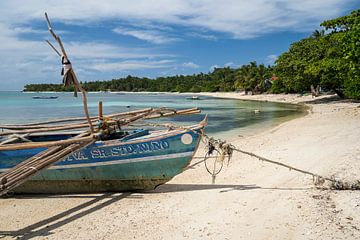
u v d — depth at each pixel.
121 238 6.07
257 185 8.72
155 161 8.52
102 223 6.81
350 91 30.23
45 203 8.32
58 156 6.96
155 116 10.31
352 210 6.49
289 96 66.81
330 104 38.31
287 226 6.04
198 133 8.34
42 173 8.89
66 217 7.28
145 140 8.41
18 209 7.91
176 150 8.41
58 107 53.72
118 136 9.47
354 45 18.59
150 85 195.00
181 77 182.75
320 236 5.57
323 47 38.25
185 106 53.28
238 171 10.46
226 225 6.28
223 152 8.44
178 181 9.77
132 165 8.58
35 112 42.59
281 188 8.26
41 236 6.34
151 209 7.44
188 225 6.41
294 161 11.00
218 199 7.80
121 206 7.80
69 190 9.09
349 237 5.48
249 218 6.52
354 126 18.70
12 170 6.69
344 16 33.69
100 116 9.18
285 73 46.44
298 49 44.94
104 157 8.60
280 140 16.14
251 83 88.50
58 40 6.84
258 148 14.37
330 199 7.17
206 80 157.75
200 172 10.77
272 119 29.05
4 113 40.75
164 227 6.40
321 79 38.41
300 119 25.05
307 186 8.26
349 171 9.10
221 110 42.38
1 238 6.31
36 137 10.27
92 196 8.74
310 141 14.92
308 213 6.48
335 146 12.96
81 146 7.60
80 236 6.25
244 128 23.19
